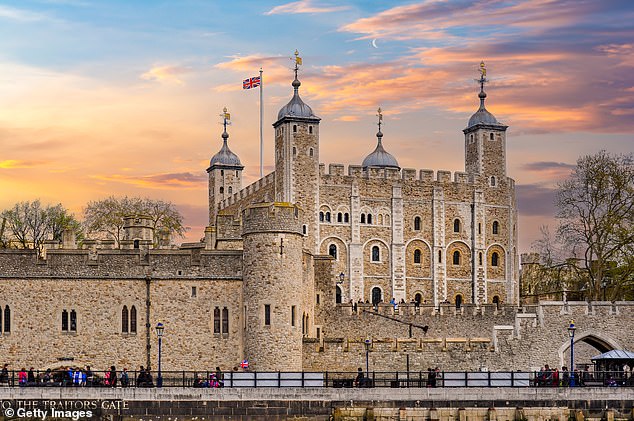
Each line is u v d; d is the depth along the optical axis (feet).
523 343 228.43
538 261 396.57
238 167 432.25
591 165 292.81
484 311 265.34
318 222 373.61
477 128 401.08
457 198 393.70
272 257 212.64
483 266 393.50
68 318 214.90
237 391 183.73
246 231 214.90
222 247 236.84
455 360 222.07
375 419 184.55
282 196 373.40
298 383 190.70
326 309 252.01
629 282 288.30
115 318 215.51
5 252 215.51
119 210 361.10
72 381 191.21
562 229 294.25
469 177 397.80
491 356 225.35
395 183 385.70
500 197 400.26
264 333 211.20
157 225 363.76
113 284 215.92
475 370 220.23
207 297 216.33
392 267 381.40
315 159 375.25
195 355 215.10
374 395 185.98
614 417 191.01
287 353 211.61
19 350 213.87
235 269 217.15
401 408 185.26
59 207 351.05
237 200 413.59
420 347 220.02
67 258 216.13
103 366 214.48
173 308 216.13
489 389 188.96
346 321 253.03
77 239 341.00
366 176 382.42
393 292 380.37
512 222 401.49
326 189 376.48
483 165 399.85
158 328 203.00
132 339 215.10
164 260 216.95
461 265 392.06
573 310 233.55
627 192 290.15
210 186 433.89
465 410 186.70
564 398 190.49
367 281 378.53
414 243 386.32
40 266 215.51
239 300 216.54
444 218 390.83
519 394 189.67
